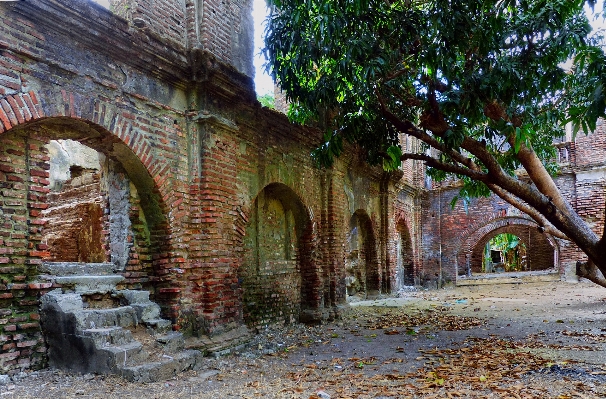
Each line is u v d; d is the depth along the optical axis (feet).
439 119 23.72
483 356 21.67
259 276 31.30
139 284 22.53
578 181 58.03
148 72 21.67
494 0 19.97
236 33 27.04
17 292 17.35
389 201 53.67
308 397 16.03
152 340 20.26
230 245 25.27
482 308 41.14
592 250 21.57
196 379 18.69
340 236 38.63
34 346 17.89
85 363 17.92
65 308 18.19
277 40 22.49
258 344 26.25
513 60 21.83
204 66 23.20
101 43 19.13
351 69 20.59
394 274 54.95
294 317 34.65
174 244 22.72
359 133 26.71
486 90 21.06
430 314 38.22
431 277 67.56
